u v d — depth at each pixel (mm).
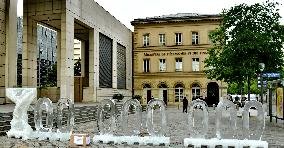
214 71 26375
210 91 54469
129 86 59781
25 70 35594
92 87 41188
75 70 77062
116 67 51156
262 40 22672
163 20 55531
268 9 23734
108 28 47000
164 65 56188
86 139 12156
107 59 47375
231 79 25375
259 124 12078
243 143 11984
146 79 56625
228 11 24375
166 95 56031
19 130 14422
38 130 14273
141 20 56312
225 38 24938
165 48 55906
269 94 22234
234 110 12406
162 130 12891
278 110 20875
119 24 52969
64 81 33438
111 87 49031
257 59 23297
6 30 29203
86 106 28984
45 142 13234
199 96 54594
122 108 13359
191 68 55062
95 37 41781
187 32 55188
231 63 24000
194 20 54500
